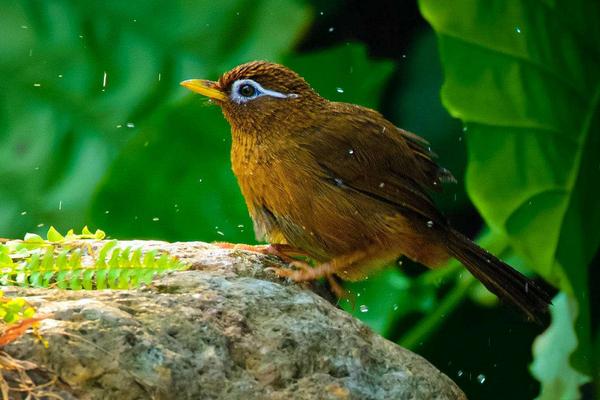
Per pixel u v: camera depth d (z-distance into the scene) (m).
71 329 5.76
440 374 6.92
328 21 14.83
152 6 13.92
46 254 6.62
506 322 13.10
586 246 11.59
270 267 7.81
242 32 13.73
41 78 13.91
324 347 6.51
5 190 13.62
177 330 6.11
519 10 11.16
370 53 14.76
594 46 11.46
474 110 11.23
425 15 11.12
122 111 13.82
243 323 6.43
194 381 5.90
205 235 12.15
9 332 5.52
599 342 11.77
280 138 8.57
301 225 8.57
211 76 13.43
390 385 6.56
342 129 8.62
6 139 13.77
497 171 11.33
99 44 13.97
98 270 6.56
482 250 8.73
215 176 12.17
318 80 12.79
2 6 14.05
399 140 8.85
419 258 8.82
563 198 11.41
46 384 5.52
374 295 12.02
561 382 11.48
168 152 12.12
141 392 5.65
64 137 13.80
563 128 11.34
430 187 8.97
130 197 12.11
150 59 13.85
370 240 8.54
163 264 6.65
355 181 8.46
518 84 11.23
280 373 6.27
